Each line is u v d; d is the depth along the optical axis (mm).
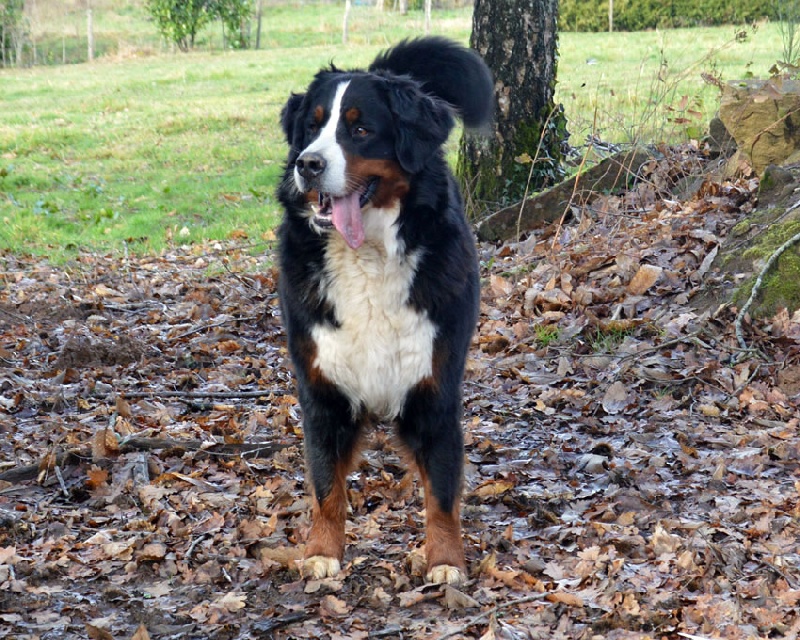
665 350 4176
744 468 3627
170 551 3381
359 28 21641
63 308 5055
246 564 3332
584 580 3211
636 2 17438
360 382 3314
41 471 3697
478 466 3719
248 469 3717
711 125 5570
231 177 9562
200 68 17094
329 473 3332
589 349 4293
